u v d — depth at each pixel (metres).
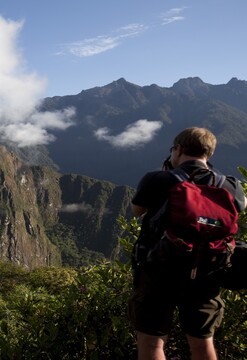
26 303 3.93
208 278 2.61
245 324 3.44
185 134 2.89
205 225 2.49
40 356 3.49
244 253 2.79
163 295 2.64
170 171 2.76
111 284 3.75
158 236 2.57
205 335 2.69
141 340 2.71
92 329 3.50
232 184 2.80
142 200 2.73
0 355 3.59
